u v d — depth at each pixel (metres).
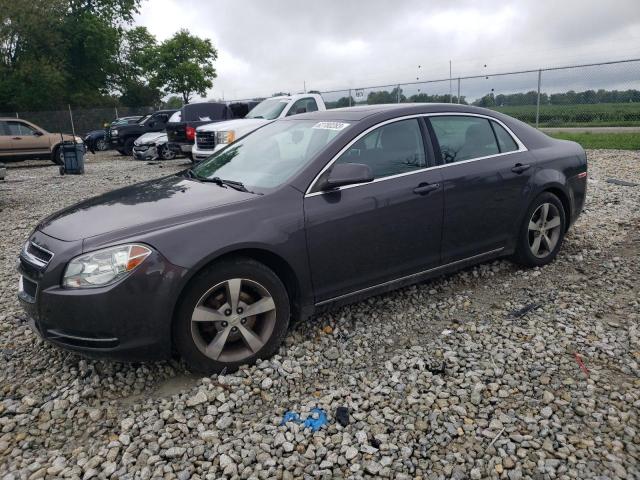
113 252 2.99
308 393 3.12
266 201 3.42
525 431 2.69
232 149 4.54
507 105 17.34
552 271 4.87
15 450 2.69
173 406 2.99
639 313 3.93
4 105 37.66
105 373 3.37
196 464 2.54
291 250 3.40
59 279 3.00
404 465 2.49
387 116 4.00
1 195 11.26
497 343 3.58
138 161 19.33
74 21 41.88
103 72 45.47
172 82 44.47
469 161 4.32
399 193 3.85
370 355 3.52
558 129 16.78
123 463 2.55
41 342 3.86
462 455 2.54
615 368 3.22
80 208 3.65
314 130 4.07
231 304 3.25
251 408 2.97
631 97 15.39
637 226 6.12
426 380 3.17
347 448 2.59
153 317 3.02
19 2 36.84
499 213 4.47
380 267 3.87
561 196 5.00
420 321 3.99
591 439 2.60
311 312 3.64
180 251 3.06
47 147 19.02
